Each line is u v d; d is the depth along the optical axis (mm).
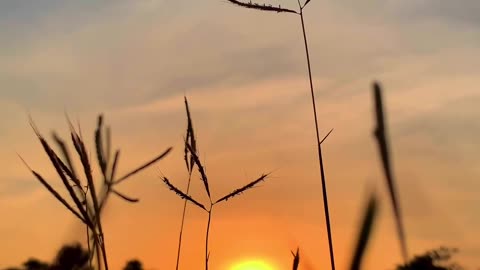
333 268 1745
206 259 2559
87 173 1635
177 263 2486
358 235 649
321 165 2254
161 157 1796
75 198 1583
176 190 2541
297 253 1247
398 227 797
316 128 2453
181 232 2527
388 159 688
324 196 2049
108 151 1681
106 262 1589
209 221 2619
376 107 702
